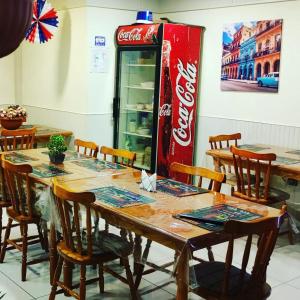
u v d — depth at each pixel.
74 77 6.00
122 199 2.73
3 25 0.71
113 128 6.16
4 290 3.12
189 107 5.73
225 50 5.44
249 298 2.22
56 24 5.70
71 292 2.74
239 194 4.16
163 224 2.30
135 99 6.22
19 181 3.23
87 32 5.71
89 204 2.50
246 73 5.24
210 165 5.75
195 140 5.90
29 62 6.87
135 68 6.14
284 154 4.43
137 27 5.64
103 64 5.93
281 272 3.58
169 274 3.14
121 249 2.73
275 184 4.90
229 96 5.46
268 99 5.05
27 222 3.25
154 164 5.66
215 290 2.24
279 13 4.86
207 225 2.30
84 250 2.69
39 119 6.79
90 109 5.90
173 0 6.07
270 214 2.53
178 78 5.57
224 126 5.55
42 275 3.37
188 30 5.54
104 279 3.32
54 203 2.99
